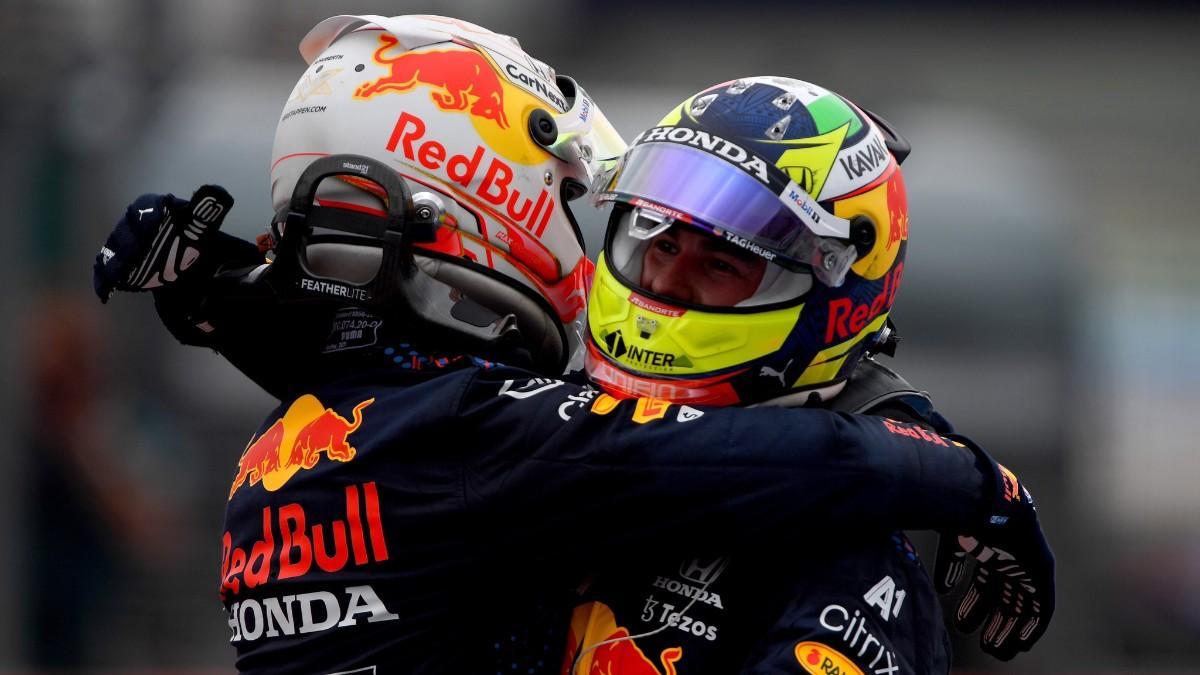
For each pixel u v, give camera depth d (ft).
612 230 21.93
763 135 20.90
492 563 19.89
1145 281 136.46
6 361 65.51
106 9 74.08
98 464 68.03
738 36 132.36
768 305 20.93
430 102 21.50
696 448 19.24
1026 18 138.82
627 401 19.92
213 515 71.87
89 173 69.62
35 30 68.39
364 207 20.94
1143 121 141.79
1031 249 75.87
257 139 70.85
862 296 21.49
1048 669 75.56
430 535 19.85
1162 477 123.75
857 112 21.95
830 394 21.84
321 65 22.22
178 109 71.92
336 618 20.10
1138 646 89.04
